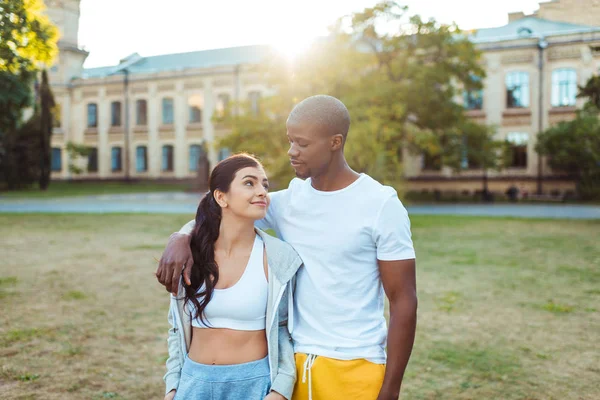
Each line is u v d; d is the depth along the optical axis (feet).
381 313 6.82
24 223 51.75
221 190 6.85
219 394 6.73
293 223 6.96
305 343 6.75
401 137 87.20
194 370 6.88
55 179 168.55
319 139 6.38
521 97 122.83
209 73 152.46
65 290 23.62
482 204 96.02
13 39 23.99
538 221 56.95
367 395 6.43
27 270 28.27
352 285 6.57
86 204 82.58
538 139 113.91
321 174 6.64
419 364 14.94
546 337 17.34
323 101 6.43
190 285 6.88
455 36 119.03
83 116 167.43
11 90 40.47
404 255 6.37
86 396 12.55
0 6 23.44
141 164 163.02
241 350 6.87
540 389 13.26
